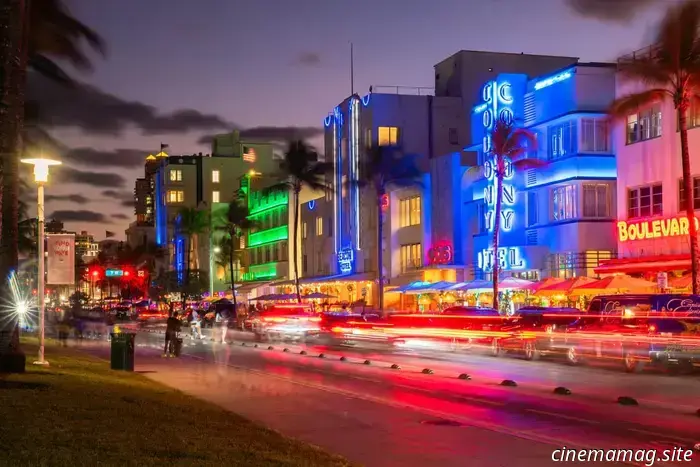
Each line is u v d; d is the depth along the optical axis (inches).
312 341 1758.1
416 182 2600.9
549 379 916.0
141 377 915.4
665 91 1476.4
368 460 458.3
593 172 1877.5
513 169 2100.1
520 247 2027.6
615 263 1699.1
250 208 4392.2
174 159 5954.7
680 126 1427.2
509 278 1987.0
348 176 3011.8
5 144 864.3
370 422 595.2
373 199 2886.3
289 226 3737.7
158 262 6117.1
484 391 795.4
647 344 981.2
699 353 938.1
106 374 918.4
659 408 671.1
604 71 1924.2
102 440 456.4
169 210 5753.0
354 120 2965.1
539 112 2068.2
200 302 4227.4
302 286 3518.7
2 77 823.7
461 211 2432.3
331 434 544.1
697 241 1528.1
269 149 5866.1
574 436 536.4
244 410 659.4
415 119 2925.7
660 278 1373.0
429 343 1601.9
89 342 1756.9
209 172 5684.1
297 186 3139.8
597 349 1065.5
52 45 1059.3
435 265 2404.0
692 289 1403.8
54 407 573.0
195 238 5226.4
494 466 441.7
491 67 2979.8
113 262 6437.0
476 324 1471.5
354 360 1203.9
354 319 1966.0
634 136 1740.9
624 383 873.5
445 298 2394.2
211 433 503.5
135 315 3631.9
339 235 3132.4
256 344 1684.3
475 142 2475.4
